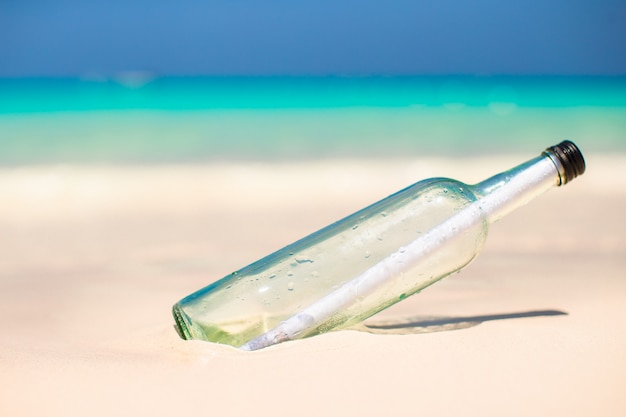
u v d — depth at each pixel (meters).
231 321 0.83
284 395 0.72
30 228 1.55
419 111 3.88
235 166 2.29
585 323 0.88
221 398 0.72
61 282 1.21
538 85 5.44
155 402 0.72
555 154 0.88
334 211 1.72
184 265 1.29
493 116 3.60
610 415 0.70
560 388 0.73
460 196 0.87
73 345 0.85
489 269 1.21
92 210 1.73
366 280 0.84
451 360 0.78
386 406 0.71
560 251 1.30
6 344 0.83
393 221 0.87
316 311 0.84
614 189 1.84
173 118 3.61
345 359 0.78
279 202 1.82
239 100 4.55
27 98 4.51
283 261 0.86
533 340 0.82
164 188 1.97
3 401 0.72
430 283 0.87
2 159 2.38
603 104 4.04
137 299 1.13
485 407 0.71
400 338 0.82
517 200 0.88
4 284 1.20
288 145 2.72
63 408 0.71
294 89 5.38
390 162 2.37
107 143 2.75
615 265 1.21
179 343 0.82
